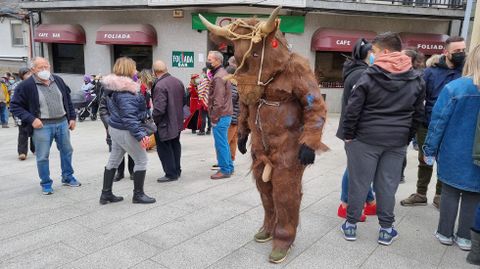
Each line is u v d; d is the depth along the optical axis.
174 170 5.34
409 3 13.57
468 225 3.36
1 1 19.33
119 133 4.21
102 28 14.69
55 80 4.86
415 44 13.39
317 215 4.13
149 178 5.52
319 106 2.86
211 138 9.11
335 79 14.04
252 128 3.14
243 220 3.98
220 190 4.95
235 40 2.84
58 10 15.77
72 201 4.55
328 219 4.03
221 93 5.14
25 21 17.19
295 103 2.96
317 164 6.33
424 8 13.07
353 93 3.23
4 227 3.77
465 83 3.10
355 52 3.62
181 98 5.27
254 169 3.29
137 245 3.41
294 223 3.16
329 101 13.81
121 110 4.10
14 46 18.19
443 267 3.10
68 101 5.06
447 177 3.28
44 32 15.89
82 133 10.26
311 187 5.10
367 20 13.64
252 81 2.84
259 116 3.01
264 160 3.08
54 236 3.58
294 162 2.99
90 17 15.55
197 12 13.34
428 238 3.62
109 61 15.41
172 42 14.09
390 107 3.21
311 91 2.84
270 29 2.67
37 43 16.92
